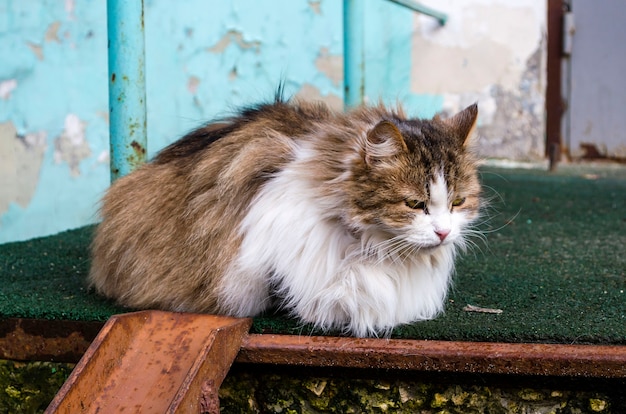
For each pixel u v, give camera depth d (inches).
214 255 95.3
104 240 107.7
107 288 107.4
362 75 169.9
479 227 159.2
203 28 183.2
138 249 102.3
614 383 84.4
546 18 225.8
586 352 82.2
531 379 86.1
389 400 90.4
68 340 97.0
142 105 117.0
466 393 88.3
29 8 156.9
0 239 155.0
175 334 89.0
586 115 235.9
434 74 222.7
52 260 135.9
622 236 150.4
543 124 228.1
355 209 88.5
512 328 89.8
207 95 185.6
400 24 217.5
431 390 89.1
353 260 92.0
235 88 189.6
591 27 232.1
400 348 85.8
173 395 79.4
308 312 93.0
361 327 91.7
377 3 211.3
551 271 122.6
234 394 94.6
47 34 160.4
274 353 88.4
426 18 219.9
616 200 187.2
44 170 162.7
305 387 92.1
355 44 167.8
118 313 96.9
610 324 91.5
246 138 99.6
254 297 96.0
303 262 91.1
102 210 110.7
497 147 229.0
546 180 211.8
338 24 201.0
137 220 103.6
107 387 83.0
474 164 98.8
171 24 177.9
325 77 201.9
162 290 99.1
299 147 95.6
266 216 92.3
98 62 170.4
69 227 169.0
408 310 95.0
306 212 91.4
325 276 91.4
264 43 192.2
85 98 168.9
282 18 193.8
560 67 235.1
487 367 83.4
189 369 81.4
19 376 100.7
